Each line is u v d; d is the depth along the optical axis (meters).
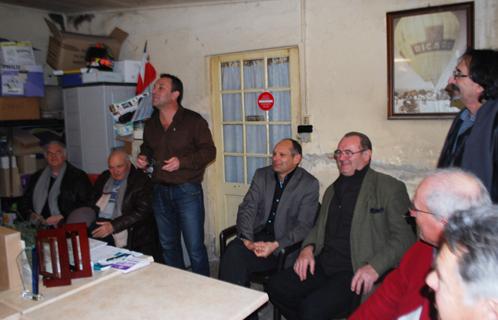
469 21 2.62
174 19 3.93
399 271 1.60
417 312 1.43
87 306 1.50
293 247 2.59
